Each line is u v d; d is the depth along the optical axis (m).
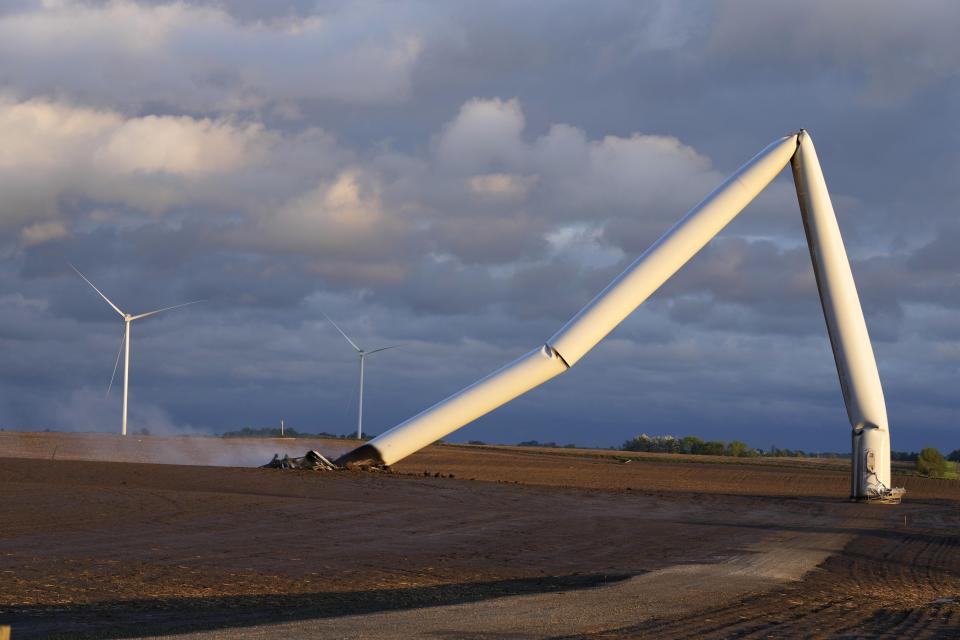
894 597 18.03
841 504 44.38
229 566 19.84
